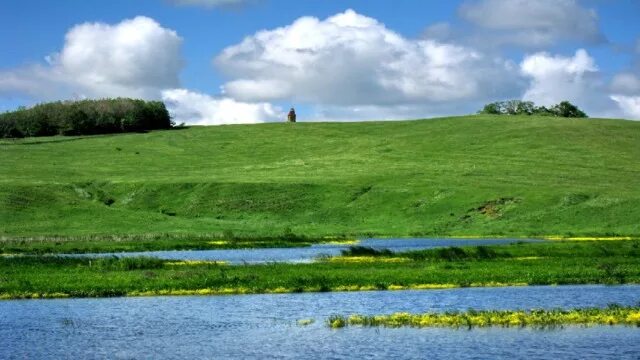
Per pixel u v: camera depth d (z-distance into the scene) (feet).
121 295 162.30
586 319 128.57
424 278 173.27
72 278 176.76
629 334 120.88
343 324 129.70
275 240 298.56
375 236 328.70
